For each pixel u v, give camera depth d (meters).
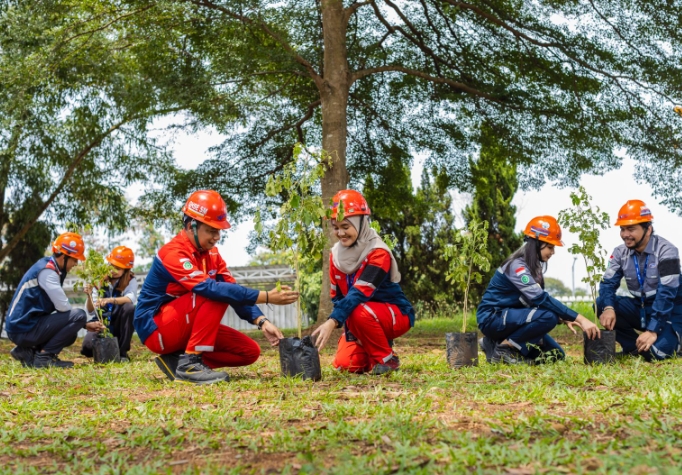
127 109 13.83
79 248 7.27
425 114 16.17
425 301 18.95
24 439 3.23
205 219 5.18
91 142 16.47
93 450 2.94
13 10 13.14
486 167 16.53
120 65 15.09
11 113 13.70
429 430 2.97
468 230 6.19
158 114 14.35
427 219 18.78
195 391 4.63
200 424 3.32
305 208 5.01
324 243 5.20
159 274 5.25
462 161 16.44
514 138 14.98
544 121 14.93
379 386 4.42
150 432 3.16
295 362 5.02
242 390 4.64
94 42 13.38
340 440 2.83
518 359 5.93
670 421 2.90
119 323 8.14
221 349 5.57
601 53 14.14
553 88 14.95
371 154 16.83
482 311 6.12
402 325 5.52
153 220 17.44
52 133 15.48
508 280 6.03
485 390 4.17
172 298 5.31
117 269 8.25
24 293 7.09
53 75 14.40
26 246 18.00
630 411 3.22
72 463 2.77
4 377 6.05
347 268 5.31
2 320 18.20
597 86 14.64
